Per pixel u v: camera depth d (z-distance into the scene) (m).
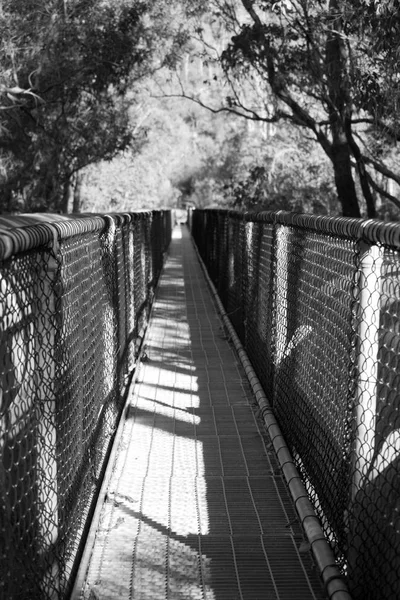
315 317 4.54
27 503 2.79
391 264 3.09
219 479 5.23
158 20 16.08
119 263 6.73
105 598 3.65
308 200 17.66
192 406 7.05
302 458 4.91
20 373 2.70
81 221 3.95
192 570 3.94
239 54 13.21
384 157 15.06
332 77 11.12
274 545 4.24
